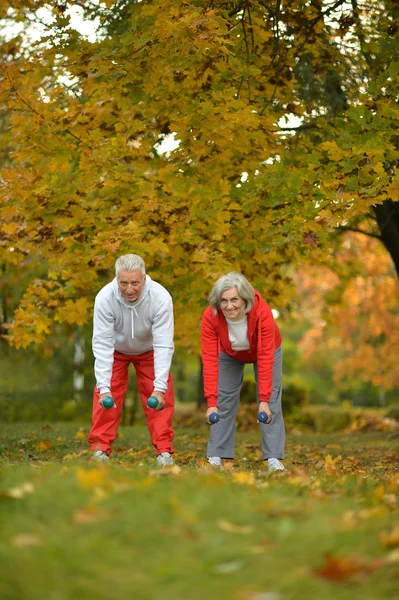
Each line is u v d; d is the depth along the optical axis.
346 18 10.85
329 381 49.38
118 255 9.23
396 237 13.70
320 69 11.20
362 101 9.34
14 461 7.70
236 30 9.84
